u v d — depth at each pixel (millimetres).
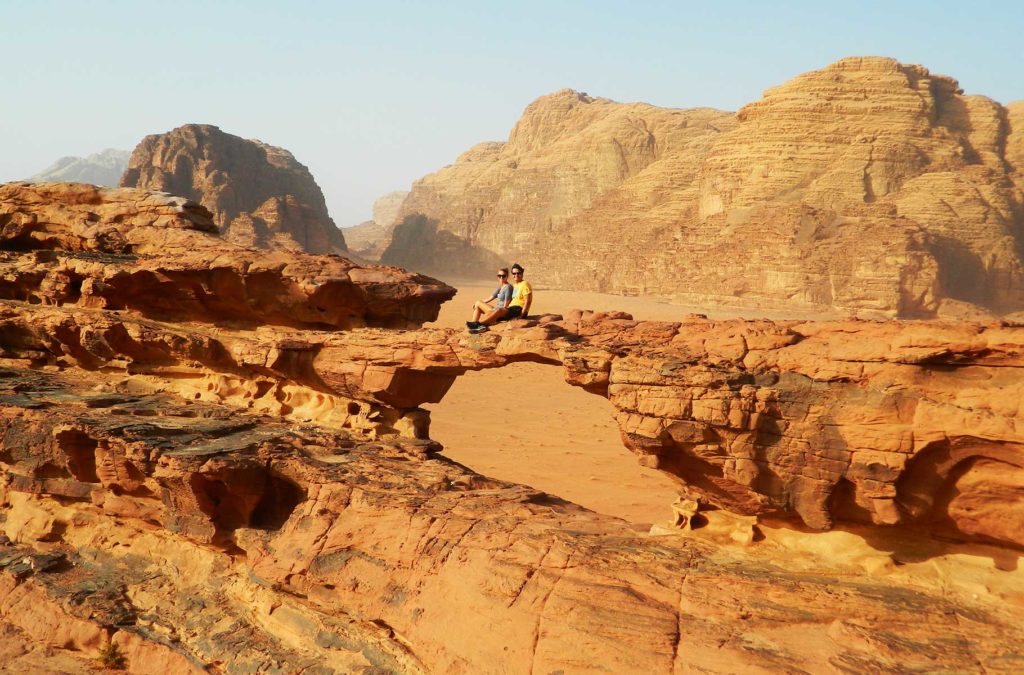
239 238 190375
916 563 14141
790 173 181375
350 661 15953
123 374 24328
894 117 185375
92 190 26859
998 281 166875
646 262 187125
